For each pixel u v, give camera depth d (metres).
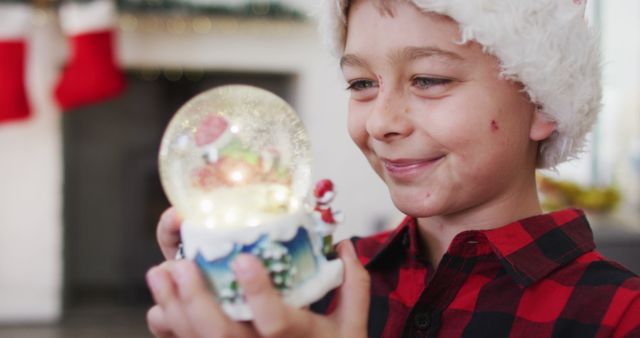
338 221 0.60
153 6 3.07
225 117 0.60
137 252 3.43
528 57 0.66
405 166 0.69
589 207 2.67
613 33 3.40
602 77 0.77
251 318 0.54
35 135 3.19
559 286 0.69
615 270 0.71
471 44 0.65
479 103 0.66
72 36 2.95
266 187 0.58
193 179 0.58
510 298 0.70
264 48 3.26
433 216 0.73
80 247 3.38
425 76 0.66
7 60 2.90
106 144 3.37
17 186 3.20
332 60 0.83
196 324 0.54
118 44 3.17
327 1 0.75
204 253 0.55
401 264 0.82
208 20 3.16
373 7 0.67
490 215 0.73
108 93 2.97
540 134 0.72
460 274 0.73
